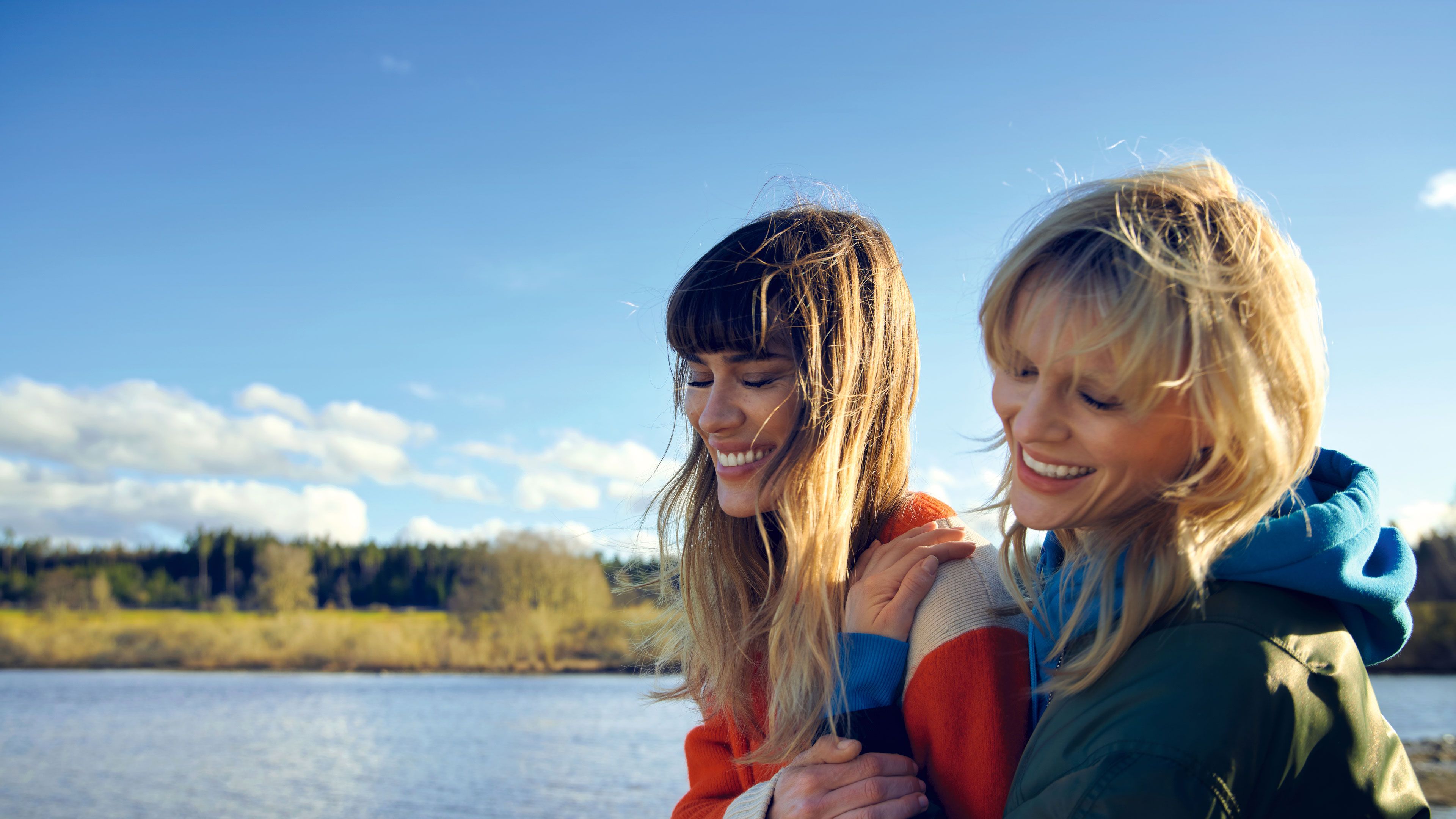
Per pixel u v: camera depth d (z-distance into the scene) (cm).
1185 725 106
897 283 198
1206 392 108
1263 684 108
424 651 5381
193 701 3806
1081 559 138
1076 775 112
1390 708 2681
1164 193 117
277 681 4784
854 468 181
